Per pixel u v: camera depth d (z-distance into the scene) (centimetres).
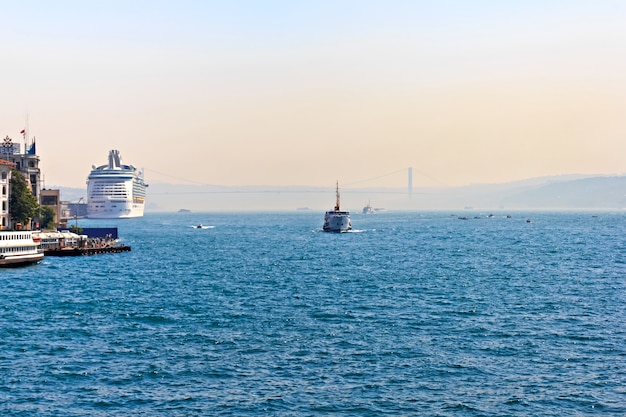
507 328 10625
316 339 9938
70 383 7988
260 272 18788
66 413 7131
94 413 7131
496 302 13012
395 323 11044
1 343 9719
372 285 15688
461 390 7744
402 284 15812
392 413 7131
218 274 18312
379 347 9462
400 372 8344
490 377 8162
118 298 13762
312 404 7350
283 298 13712
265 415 7081
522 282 16088
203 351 9288
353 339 9931
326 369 8469
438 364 8650
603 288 14925
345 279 16938
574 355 9044
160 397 7556
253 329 10606
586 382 7975
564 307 12406
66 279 16838
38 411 7169
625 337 9988
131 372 8369
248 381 8044
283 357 8988
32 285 15625
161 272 18762
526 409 7219
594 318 11350
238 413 7131
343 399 7488
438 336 10106
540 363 8688
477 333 10281
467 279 16762
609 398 7494
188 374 8300
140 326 10881
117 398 7531
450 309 12269
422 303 12950
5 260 18775
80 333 10375
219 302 13238
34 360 8862
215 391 7731
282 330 10538
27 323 11106
